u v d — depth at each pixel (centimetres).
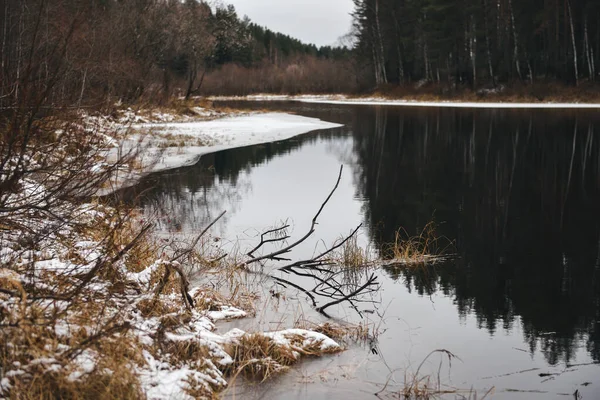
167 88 3591
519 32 5300
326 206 1222
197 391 407
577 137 2381
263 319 602
